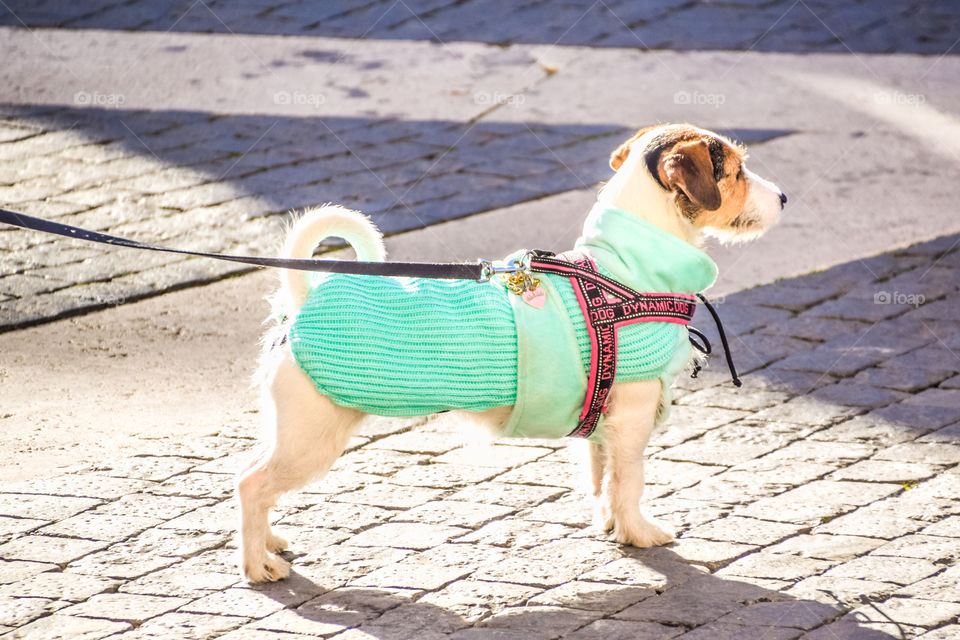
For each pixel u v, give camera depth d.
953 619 4.09
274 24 13.26
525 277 4.38
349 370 4.12
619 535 4.73
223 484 5.29
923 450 5.57
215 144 10.19
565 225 8.67
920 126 10.62
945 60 12.21
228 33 12.94
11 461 5.46
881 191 9.37
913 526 4.83
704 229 4.74
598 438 4.69
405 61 12.20
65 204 9.00
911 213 8.97
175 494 5.19
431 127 10.62
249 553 4.41
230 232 8.56
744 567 4.52
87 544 4.72
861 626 4.06
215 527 4.89
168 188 9.32
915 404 6.11
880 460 5.48
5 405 6.09
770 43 12.70
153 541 4.76
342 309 4.16
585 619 4.15
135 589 4.38
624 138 10.35
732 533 4.81
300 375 4.17
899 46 12.63
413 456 5.64
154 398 6.25
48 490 5.19
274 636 4.05
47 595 4.32
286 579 4.46
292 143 10.26
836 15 13.62
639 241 4.46
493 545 4.74
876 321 7.24
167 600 4.30
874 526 4.84
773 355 6.79
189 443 5.72
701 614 4.16
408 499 5.18
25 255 8.14
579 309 4.34
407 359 4.17
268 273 8.03
